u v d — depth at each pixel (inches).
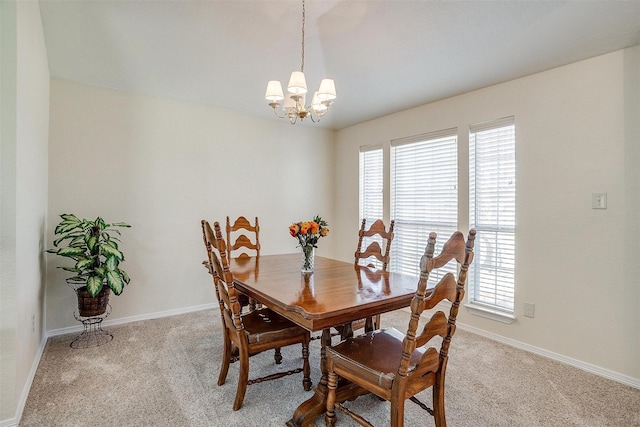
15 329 68.2
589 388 85.7
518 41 89.3
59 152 117.1
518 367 96.7
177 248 141.6
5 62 66.5
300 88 79.6
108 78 118.0
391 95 131.0
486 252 122.4
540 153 106.3
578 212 98.5
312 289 74.8
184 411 74.1
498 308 118.5
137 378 87.8
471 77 112.9
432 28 84.6
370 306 65.1
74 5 77.8
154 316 136.6
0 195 66.8
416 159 147.3
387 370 59.2
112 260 107.3
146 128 134.2
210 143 149.3
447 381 88.5
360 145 173.8
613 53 92.3
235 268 99.3
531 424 70.7
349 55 99.7
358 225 176.2
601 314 94.1
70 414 72.1
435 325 58.3
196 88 127.9
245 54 100.4
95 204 124.1
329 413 67.2
